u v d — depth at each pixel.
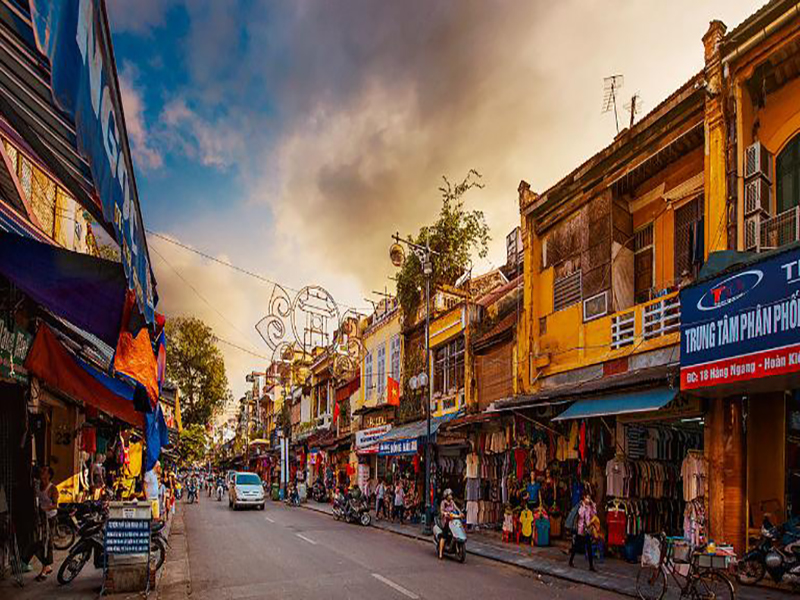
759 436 10.27
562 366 15.83
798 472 10.15
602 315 14.52
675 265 13.35
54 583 9.27
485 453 18.03
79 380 10.16
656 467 12.71
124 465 20.66
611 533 12.24
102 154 3.29
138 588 8.78
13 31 2.94
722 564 7.92
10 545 8.45
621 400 11.71
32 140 4.62
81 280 6.48
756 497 10.17
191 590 9.38
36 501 8.73
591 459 13.71
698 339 9.91
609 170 14.63
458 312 21.33
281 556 12.94
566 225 16.39
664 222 13.84
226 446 89.88
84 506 12.73
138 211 5.21
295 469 47.22
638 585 9.25
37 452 13.69
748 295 9.12
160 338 9.52
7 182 8.42
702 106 11.99
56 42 2.29
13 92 3.87
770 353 8.66
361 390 31.38
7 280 7.61
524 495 15.49
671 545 8.77
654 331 12.68
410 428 23.89
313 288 18.34
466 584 9.97
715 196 11.34
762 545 9.23
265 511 27.42
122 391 10.60
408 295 25.41
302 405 45.72
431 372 23.61
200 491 58.34
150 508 9.05
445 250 24.02
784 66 10.72
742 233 10.84
